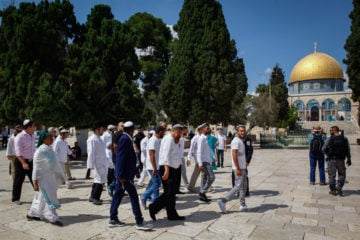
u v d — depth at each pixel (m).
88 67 14.66
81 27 16.69
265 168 12.70
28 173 6.93
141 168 10.03
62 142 8.57
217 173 11.41
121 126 6.78
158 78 32.62
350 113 66.19
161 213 5.93
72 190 8.22
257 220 5.45
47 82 13.20
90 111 15.16
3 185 9.02
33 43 14.25
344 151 7.49
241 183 5.91
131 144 5.11
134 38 17.56
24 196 7.50
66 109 13.70
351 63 23.05
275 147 25.48
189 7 24.53
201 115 22.81
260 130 48.88
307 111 70.69
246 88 29.97
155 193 6.67
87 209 6.23
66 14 15.60
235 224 5.22
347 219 5.52
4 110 14.48
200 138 6.89
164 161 5.36
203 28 23.78
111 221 5.08
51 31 14.29
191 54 23.56
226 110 23.53
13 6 15.80
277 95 47.19
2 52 15.75
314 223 5.29
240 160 5.97
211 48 22.94
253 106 38.47
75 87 14.62
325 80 71.06
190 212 5.98
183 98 23.06
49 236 4.68
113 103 16.59
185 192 7.89
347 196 7.41
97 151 6.68
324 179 8.95
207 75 22.56
